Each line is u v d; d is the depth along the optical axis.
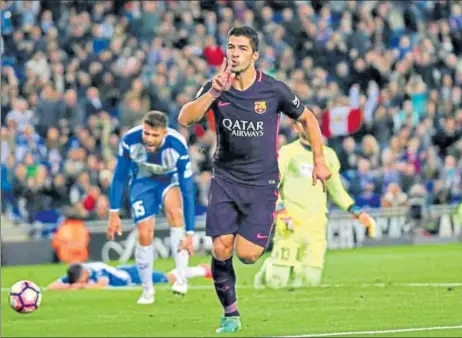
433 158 66.44
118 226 32.88
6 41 64.06
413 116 69.94
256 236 24.98
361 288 36.25
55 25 65.88
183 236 33.47
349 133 64.00
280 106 24.94
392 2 75.75
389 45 73.75
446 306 29.80
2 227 53.94
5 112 60.56
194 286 39.31
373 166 63.72
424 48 73.62
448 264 46.25
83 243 52.84
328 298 33.06
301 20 72.00
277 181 25.25
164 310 30.95
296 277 36.97
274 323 26.47
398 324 25.55
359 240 58.66
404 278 40.09
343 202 35.62
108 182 57.06
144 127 31.66
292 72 70.06
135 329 26.17
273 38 70.75
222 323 25.00
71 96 60.19
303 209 36.72
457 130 70.31
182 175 31.73
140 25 67.38
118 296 35.81
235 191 24.91
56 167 57.88
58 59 63.91
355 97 69.19
